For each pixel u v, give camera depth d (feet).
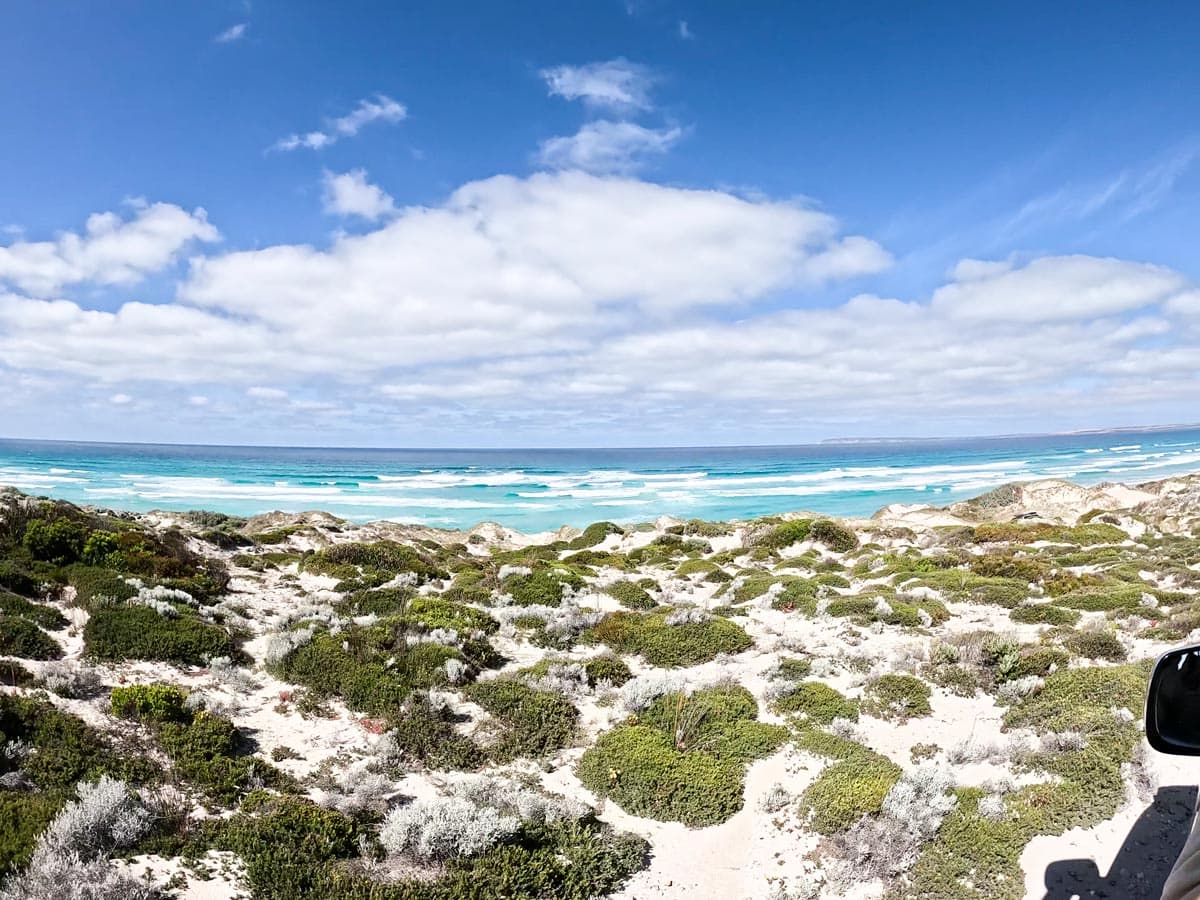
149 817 26.73
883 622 65.00
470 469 447.83
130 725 34.71
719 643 59.36
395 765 36.55
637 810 34.53
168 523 125.90
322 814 29.27
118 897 22.07
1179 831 28.43
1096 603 67.05
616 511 239.50
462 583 84.74
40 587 52.49
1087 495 171.63
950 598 75.20
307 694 43.93
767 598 77.66
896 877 28.55
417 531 161.27
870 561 102.22
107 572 57.52
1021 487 183.93
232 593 69.15
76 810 24.99
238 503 242.78
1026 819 30.35
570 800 34.01
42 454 479.00
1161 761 33.42
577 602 76.64
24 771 28.30
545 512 237.25
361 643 51.19
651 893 28.71
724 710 44.21
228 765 32.55
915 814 31.30
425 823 28.89
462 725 42.27
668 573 103.65
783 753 40.16
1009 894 26.45
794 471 416.67
